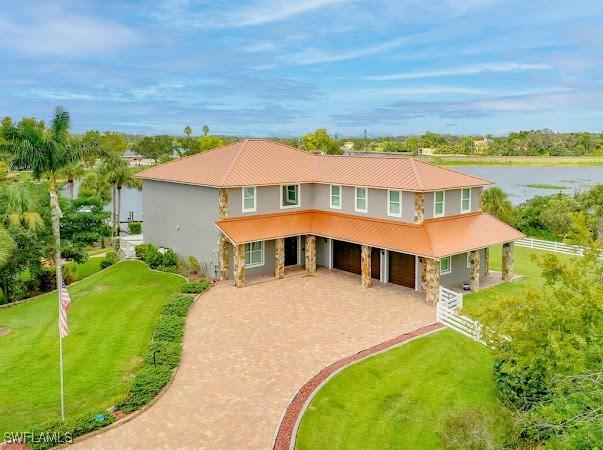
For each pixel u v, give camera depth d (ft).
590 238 50.11
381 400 61.00
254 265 114.62
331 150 335.67
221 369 69.15
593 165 434.30
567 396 44.55
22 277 123.34
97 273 122.21
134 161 434.30
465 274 110.63
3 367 71.67
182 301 94.63
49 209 123.34
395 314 89.56
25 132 116.78
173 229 124.26
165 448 51.67
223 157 121.08
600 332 44.01
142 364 71.15
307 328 83.41
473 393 62.23
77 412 59.16
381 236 103.04
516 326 47.21
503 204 168.66
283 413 58.29
